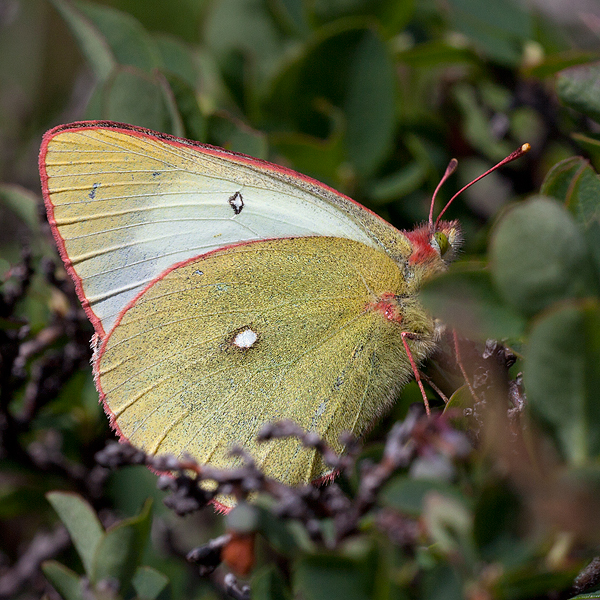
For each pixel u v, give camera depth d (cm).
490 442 23
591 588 23
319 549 23
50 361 25
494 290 23
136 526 24
